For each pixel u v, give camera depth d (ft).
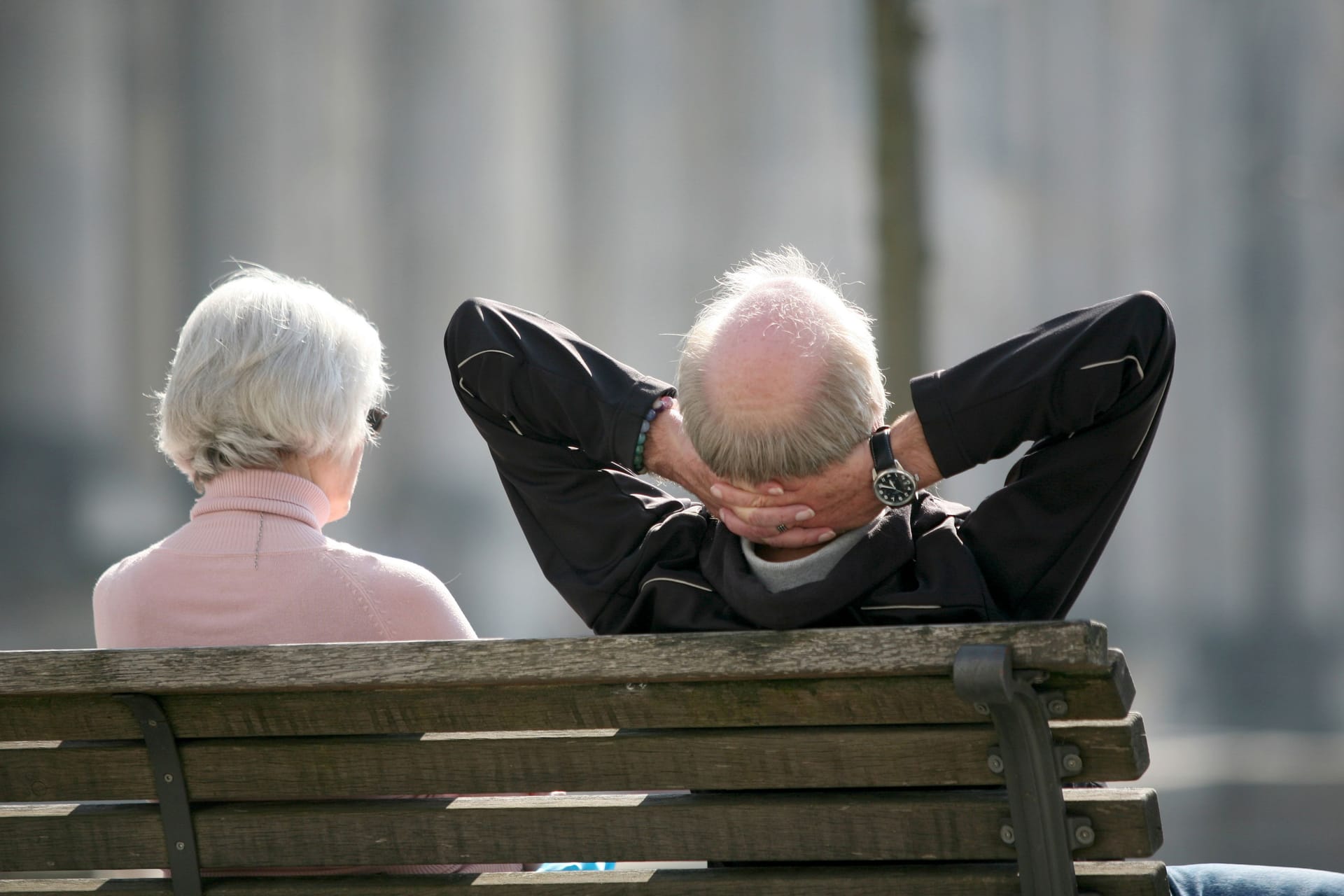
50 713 21.40
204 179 296.30
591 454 23.88
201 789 21.38
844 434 20.92
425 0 307.99
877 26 77.77
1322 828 114.01
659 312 310.86
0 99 285.02
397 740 20.72
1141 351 20.22
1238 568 283.18
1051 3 294.46
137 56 293.84
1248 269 287.89
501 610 293.02
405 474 300.61
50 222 286.46
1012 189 294.87
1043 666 17.44
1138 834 18.45
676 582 22.33
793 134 307.99
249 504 26.43
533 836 20.42
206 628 25.99
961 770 18.93
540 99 311.06
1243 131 288.71
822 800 19.51
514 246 309.63
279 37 301.63
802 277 23.12
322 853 21.07
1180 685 267.39
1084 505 21.39
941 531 21.76
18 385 281.74
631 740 19.99
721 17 310.45
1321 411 282.77
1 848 21.89
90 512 280.51
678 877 20.08
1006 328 294.46
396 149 307.58
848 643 18.15
